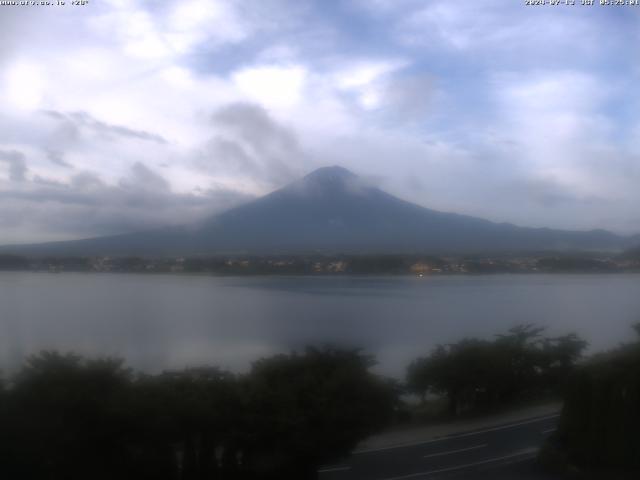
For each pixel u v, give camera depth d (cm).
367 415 983
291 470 943
